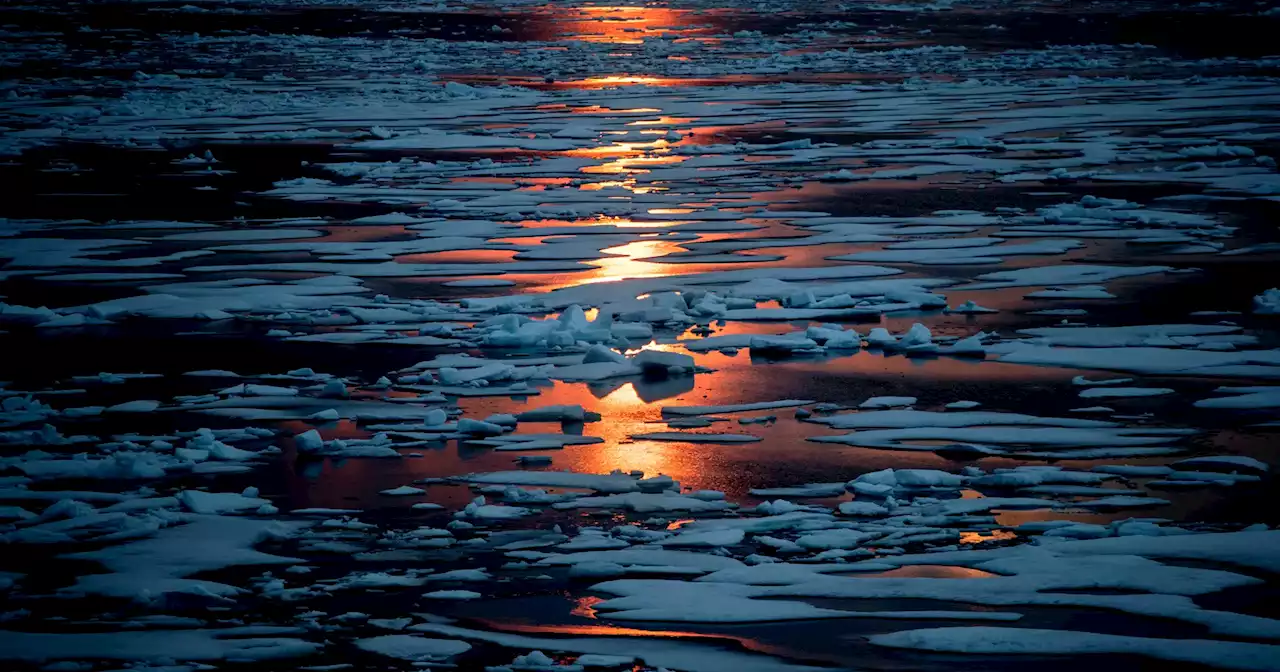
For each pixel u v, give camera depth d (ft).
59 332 44.42
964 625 22.66
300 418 35.53
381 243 57.82
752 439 33.45
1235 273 50.19
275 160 80.43
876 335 42.14
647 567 25.75
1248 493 29.09
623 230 59.93
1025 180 70.85
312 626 23.24
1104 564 25.03
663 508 28.89
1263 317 43.96
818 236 58.18
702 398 36.88
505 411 36.01
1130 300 46.62
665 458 32.17
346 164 78.18
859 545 26.61
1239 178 69.41
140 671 21.24
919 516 27.96
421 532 27.68
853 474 30.94
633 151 82.23
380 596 24.64
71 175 75.31
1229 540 26.05
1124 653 21.31
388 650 22.22
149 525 27.89
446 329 44.24
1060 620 22.67
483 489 30.27
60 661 21.63
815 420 34.86
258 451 32.94
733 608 23.70
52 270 53.31
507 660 21.85
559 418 35.27
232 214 64.39
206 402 36.88
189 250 56.65
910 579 24.61
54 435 33.55
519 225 61.52
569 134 88.89
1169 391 36.45
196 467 31.71
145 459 31.83
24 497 29.60
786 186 70.33
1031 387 37.17
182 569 25.77
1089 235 57.41
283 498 29.78
